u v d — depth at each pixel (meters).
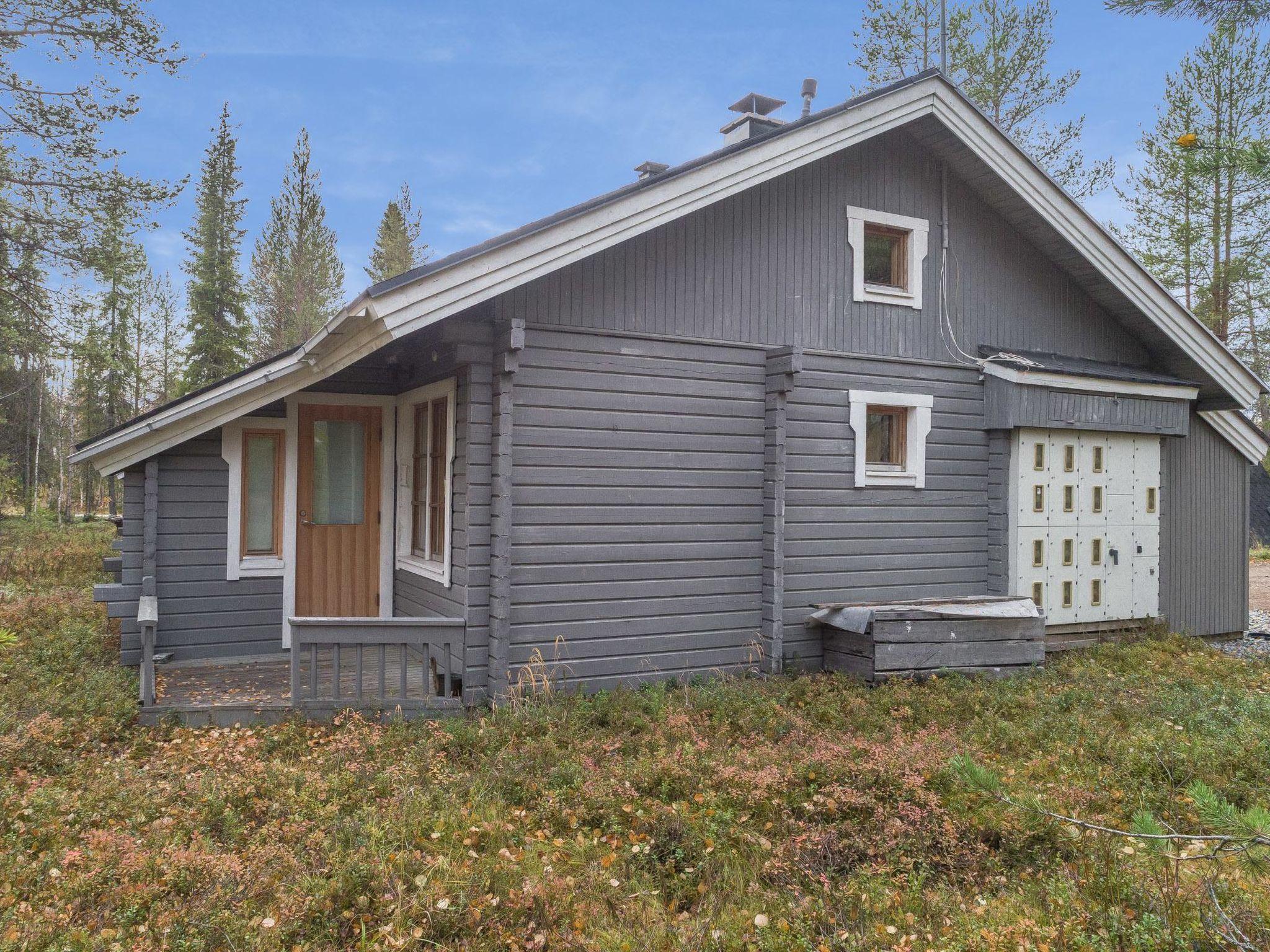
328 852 4.18
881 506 9.02
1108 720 6.64
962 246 9.59
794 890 4.02
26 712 6.29
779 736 6.22
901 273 9.34
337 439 9.26
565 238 6.75
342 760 5.48
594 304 7.50
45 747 5.57
